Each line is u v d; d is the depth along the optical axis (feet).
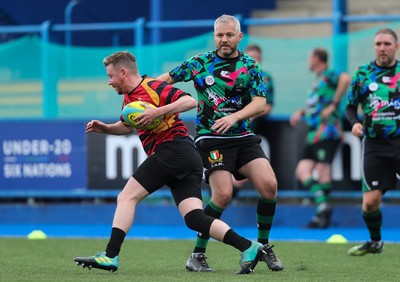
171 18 201.05
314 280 85.51
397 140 110.73
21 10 204.33
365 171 111.55
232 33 91.40
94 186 169.48
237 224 163.43
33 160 172.24
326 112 155.74
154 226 165.58
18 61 172.55
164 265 102.78
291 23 161.27
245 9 208.13
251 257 86.74
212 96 93.40
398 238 140.97
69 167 170.60
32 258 111.86
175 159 87.35
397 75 111.34
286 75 163.12
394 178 111.75
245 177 94.94
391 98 110.83
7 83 173.17
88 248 125.70
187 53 165.68
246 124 94.12
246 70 92.48
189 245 129.39
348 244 130.31
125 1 207.51
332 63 161.68
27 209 173.47
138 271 94.94
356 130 108.88
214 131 93.76
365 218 112.88
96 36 176.76
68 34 173.78
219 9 205.57
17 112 173.06
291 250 121.49
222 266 100.94
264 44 164.25
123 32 176.86
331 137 155.74
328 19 160.35
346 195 159.22
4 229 161.99
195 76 93.76
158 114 84.23
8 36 180.34
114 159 168.14
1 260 109.19
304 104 162.09
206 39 165.07
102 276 88.43
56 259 110.52
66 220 171.94
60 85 170.91
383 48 110.42
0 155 173.68
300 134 161.07
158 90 86.63
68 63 170.60
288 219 162.71
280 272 91.86
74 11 199.82
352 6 211.00
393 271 95.91
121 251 120.78
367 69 112.57
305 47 162.50
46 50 171.22
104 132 90.94
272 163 162.61
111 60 86.89
